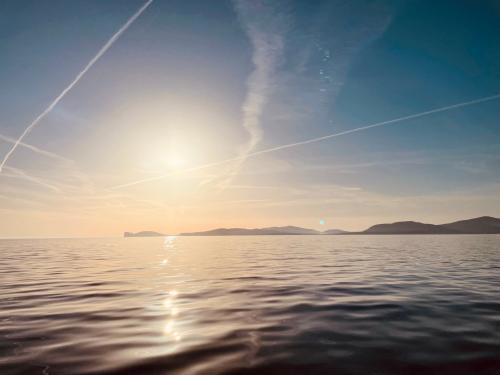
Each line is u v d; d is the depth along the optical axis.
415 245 55.84
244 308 10.19
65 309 10.27
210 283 15.20
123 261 29.31
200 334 7.66
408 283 14.66
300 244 66.06
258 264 24.23
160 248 60.06
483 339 7.13
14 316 9.44
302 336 7.44
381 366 5.79
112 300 11.57
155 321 8.80
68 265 25.39
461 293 12.27
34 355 6.41
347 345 6.84
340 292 12.62
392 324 8.33
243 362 6.01
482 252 36.34
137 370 5.69
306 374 5.51
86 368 5.78
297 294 12.31
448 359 6.07
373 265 22.75
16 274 19.44
